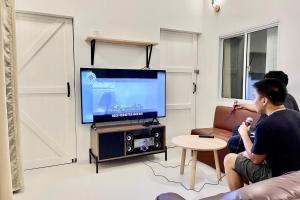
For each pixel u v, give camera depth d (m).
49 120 3.28
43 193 2.50
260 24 3.27
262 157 1.65
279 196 0.70
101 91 3.29
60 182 2.77
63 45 3.29
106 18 3.45
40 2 3.05
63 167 3.25
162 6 3.88
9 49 2.39
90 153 3.41
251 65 3.55
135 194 2.47
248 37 3.57
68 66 3.33
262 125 1.61
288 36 2.90
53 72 3.26
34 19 3.12
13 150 2.48
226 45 4.00
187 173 3.02
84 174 3.00
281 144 1.57
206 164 3.30
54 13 3.13
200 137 2.96
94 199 2.37
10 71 2.41
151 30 3.80
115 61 3.58
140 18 3.70
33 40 3.13
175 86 4.22
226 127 3.57
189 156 3.70
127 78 3.45
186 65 4.31
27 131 3.17
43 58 3.20
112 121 3.45
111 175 2.97
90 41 3.36
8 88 2.41
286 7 2.91
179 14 4.05
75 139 3.43
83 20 3.31
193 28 4.21
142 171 3.10
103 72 3.29
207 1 4.18
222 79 4.10
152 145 3.52
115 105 3.40
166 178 2.87
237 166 1.89
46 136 3.27
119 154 3.26
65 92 3.34
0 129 1.34
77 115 3.39
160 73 3.70
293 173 0.86
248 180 1.88
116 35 3.52
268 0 3.14
